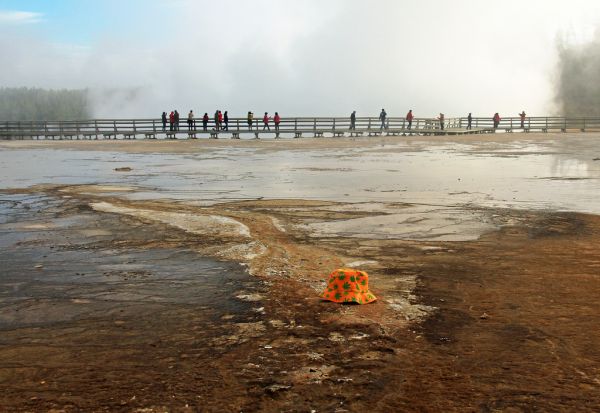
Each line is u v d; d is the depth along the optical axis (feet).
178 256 29.04
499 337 17.98
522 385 14.76
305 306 21.12
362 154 106.63
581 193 51.24
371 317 19.83
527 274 25.18
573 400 13.97
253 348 17.30
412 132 185.57
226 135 213.46
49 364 16.37
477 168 77.10
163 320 19.89
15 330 19.15
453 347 17.24
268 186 58.08
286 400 14.11
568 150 115.55
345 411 13.56
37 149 126.62
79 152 116.37
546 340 17.72
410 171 73.36
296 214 41.32
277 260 27.96
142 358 16.70
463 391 14.48
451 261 27.63
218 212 42.19
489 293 22.49
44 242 32.65
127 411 13.62
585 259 27.78
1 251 30.55
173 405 13.91
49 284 24.48
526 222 37.55
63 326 19.47
